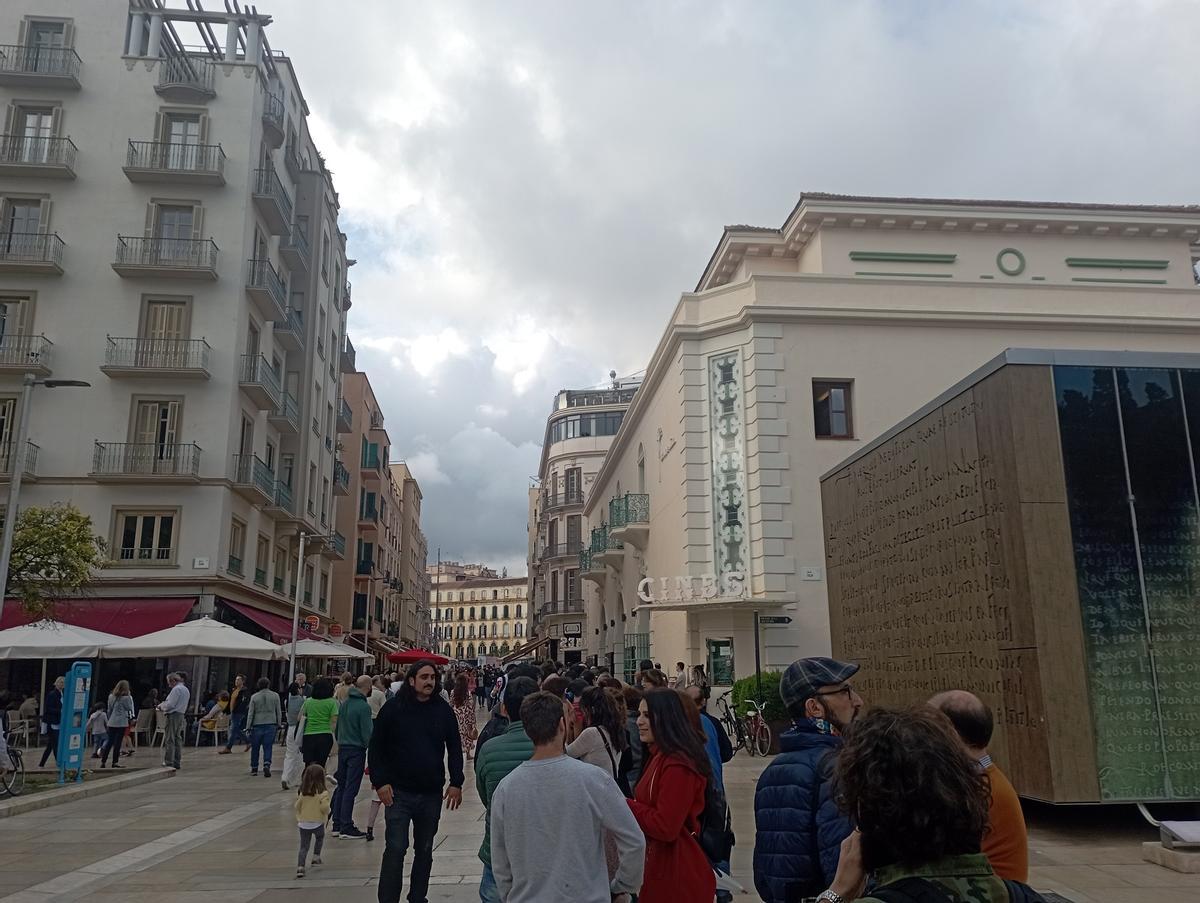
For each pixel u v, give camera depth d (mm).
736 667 20688
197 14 31469
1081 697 8906
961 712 3240
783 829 3254
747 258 27000
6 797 13148
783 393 21812
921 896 1857
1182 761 8812
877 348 22312
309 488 37000
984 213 25422
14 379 27672
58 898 7598
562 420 63750
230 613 27938
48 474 27141
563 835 3461
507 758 5617
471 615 150500
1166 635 9133
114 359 27891
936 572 11195
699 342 23391
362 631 51312
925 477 11594
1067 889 7035
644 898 3885
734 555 21703
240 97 30562
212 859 9195
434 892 7535
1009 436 9602
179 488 27312
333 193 42719
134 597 26609
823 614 20828
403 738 6441
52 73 29297
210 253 28797
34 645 17953
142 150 29516
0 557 17531
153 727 23266
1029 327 22797
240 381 29062
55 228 28688
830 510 15625
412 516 81750
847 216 25109
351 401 53812
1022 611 9273
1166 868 7695
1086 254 26141
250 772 17578
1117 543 9328
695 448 22734
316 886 7883
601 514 44000
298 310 37000
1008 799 3146
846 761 2100
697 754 4031
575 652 57906
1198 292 23609
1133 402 9711
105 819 11945
